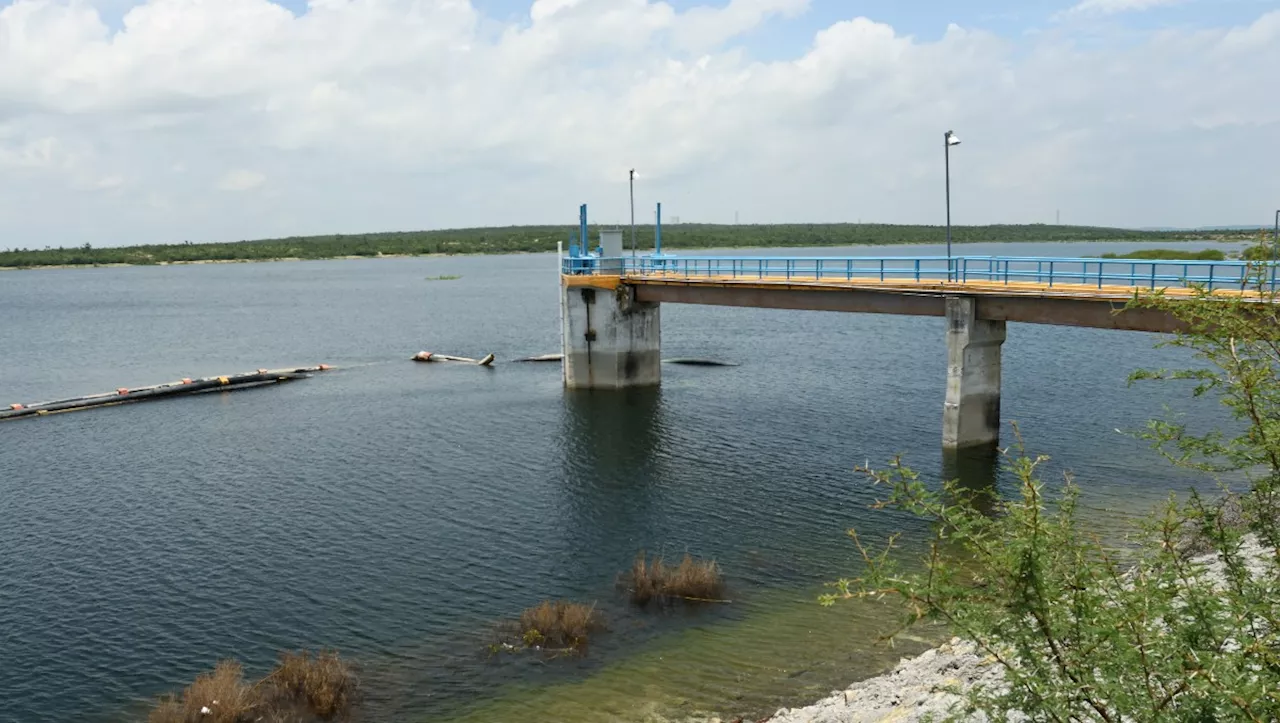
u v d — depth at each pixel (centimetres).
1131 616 760
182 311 12038
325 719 1739
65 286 18875
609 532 2806
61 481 3469
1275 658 728
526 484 3353
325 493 3266
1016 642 793
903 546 2592
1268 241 870
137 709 1828
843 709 1644
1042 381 5234
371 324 9931
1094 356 6312
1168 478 3134
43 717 1802
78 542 2773
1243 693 680
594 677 1883
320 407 4894
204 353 7606
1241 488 2928
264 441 4097
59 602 2331
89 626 2191
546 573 2478
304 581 2444
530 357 6775
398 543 2730
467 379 5809
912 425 4175
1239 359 842
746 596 2277
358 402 5025
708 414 4550
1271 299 859
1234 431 3809
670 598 2267
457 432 4234
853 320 9769
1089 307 3225
